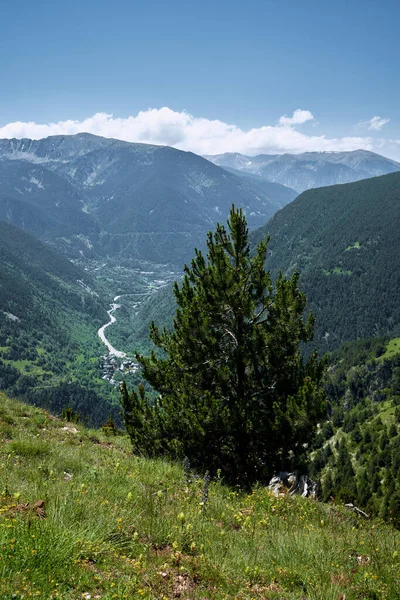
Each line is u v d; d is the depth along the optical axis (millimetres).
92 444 16891
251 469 16219
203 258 19188
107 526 6480
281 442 16016
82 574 4953
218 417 15695
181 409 16734
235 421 16031
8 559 4691
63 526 5902
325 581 6469
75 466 11516
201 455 16094
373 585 6484
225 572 6160
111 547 5926
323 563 7188
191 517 8219
